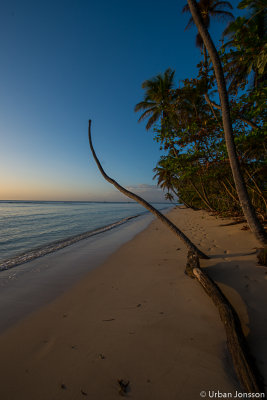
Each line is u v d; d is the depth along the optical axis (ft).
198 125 24.67
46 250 23.24
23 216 82.12
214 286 8.32
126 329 7.02
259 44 15.97
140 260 15.81
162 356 5.59
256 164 22.95
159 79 58.65
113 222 56.95
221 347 5.78
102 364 5.47
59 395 4.60
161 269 13.05
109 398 4.43
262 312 7.14
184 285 10.19
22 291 11.37
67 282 12.53
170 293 9.50
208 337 6.25
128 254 18.24
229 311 6.51
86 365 5.48
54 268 15.76
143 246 20.97
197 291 9.40
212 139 24.41
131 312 8.15
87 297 10.06
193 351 5.69
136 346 6.09
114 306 8.81
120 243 24.36
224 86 13.79
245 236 18.92
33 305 9.60
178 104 26.91
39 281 12.92
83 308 8.93
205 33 13.32
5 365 5.69
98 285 11.53
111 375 5.08
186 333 6.53
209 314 7.50
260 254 11.74
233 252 14.57
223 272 10.93
